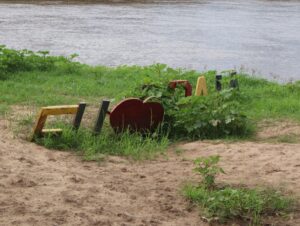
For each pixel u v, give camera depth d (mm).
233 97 13586
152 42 29312
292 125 12016
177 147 10312
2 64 17359
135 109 10766
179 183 8117
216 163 8453
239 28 35219
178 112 11125
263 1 53406
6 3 44781
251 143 10469
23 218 6461
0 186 7336
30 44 27422
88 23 35125
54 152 9391
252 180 8195
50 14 38844
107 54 25781
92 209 6895
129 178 8305
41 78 16781
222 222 6867
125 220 6699
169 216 6965
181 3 48938
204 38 31188
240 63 24922
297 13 43781
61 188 7484
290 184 8055
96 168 8734
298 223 6914
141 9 43469
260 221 6914
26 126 10703
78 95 14711
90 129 10656
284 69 23969
